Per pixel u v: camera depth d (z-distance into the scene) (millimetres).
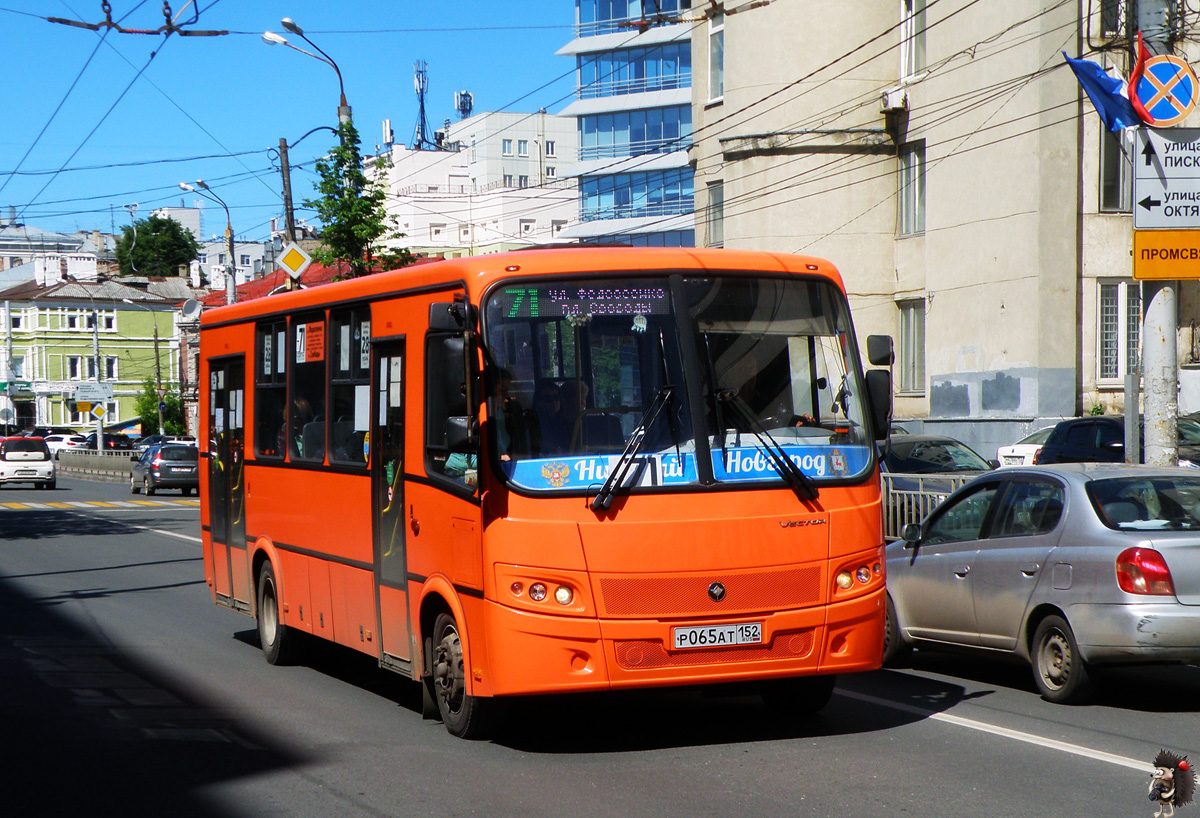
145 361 94250
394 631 8508
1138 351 24766
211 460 12578
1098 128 24562
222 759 7480
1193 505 8539
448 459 7621
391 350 8562
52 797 6680
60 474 64438
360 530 9039
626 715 8609
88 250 126625
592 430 7156
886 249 29719
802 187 29906
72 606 14992
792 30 30156
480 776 6961
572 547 6965
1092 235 24641
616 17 70562
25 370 91000
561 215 100688
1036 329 24562
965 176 26656
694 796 6426
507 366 7184
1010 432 25250
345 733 8164
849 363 7789
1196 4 21781
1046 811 6035
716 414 7309
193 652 11703
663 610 7027
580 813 6160
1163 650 8023
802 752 7363
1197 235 12781
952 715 8375
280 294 10836
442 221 98062
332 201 26438
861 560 7520
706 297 7492
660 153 69688
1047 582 8695
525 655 6953
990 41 25750
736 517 7191
